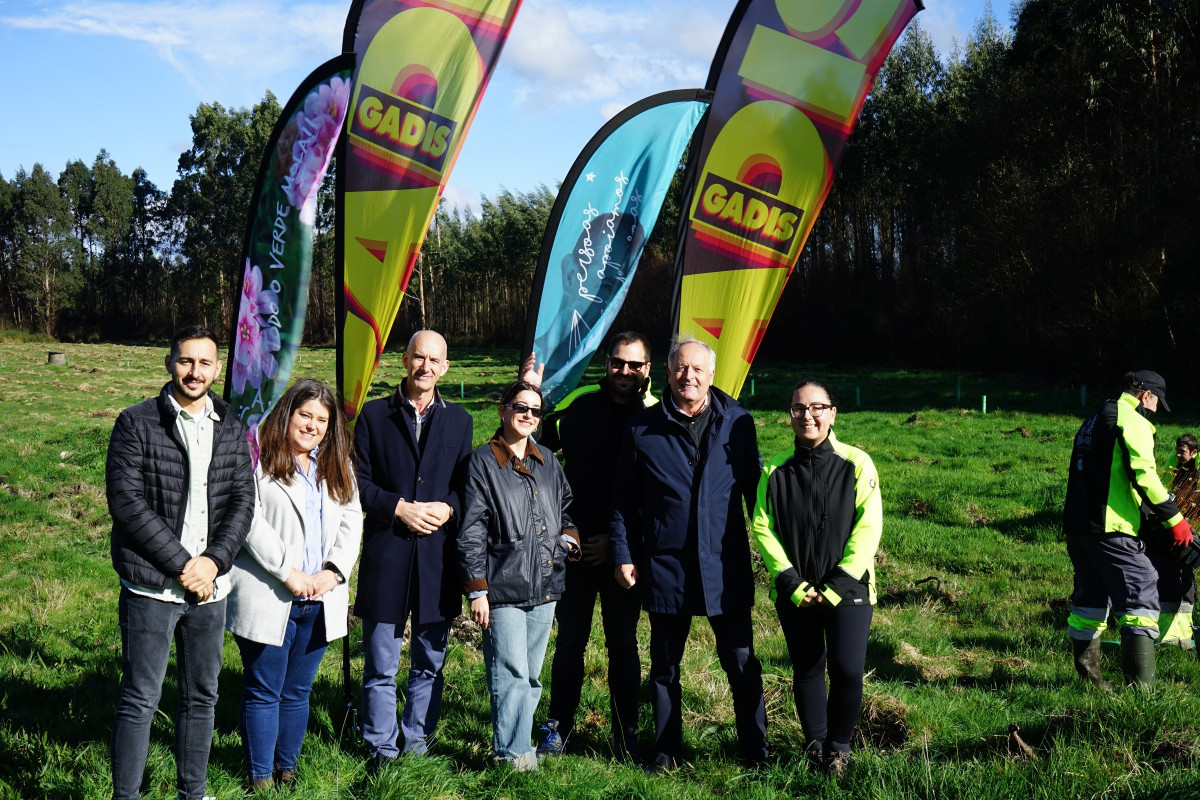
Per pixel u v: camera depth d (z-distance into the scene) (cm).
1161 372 2672
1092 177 3172
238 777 404
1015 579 893
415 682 431
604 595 468
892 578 902
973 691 551
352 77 492
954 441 1814
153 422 342
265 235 489
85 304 8738
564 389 560
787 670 581
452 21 504
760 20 579
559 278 559
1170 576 635
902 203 4800
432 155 505
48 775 398
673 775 422
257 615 383
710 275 585
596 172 561
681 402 437
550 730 468
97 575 927
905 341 4431
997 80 3872
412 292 7169
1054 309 3108
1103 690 539
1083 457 542
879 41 570
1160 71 2966
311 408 396
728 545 432
